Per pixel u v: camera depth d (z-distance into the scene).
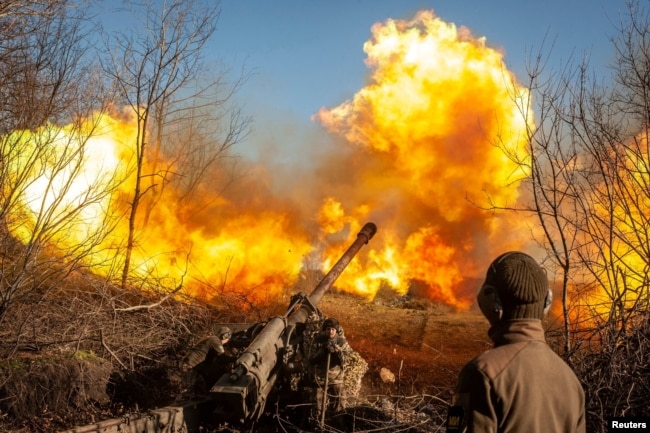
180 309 9.68
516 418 2.61
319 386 7.77
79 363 7.28
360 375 8.12
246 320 10.91
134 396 7.82
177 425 7.29
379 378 9.91
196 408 7.67
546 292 2.84
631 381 5.73
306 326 8.55
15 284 7.36
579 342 6.29
